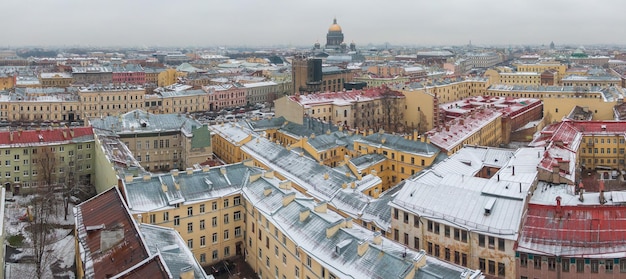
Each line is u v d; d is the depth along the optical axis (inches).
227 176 4901.6
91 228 3951.8
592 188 6535.4
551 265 3671.3
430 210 4173.2
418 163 6412.4
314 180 5334.6
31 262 4672.7
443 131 7445.9
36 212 5334.6
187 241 4544.8
